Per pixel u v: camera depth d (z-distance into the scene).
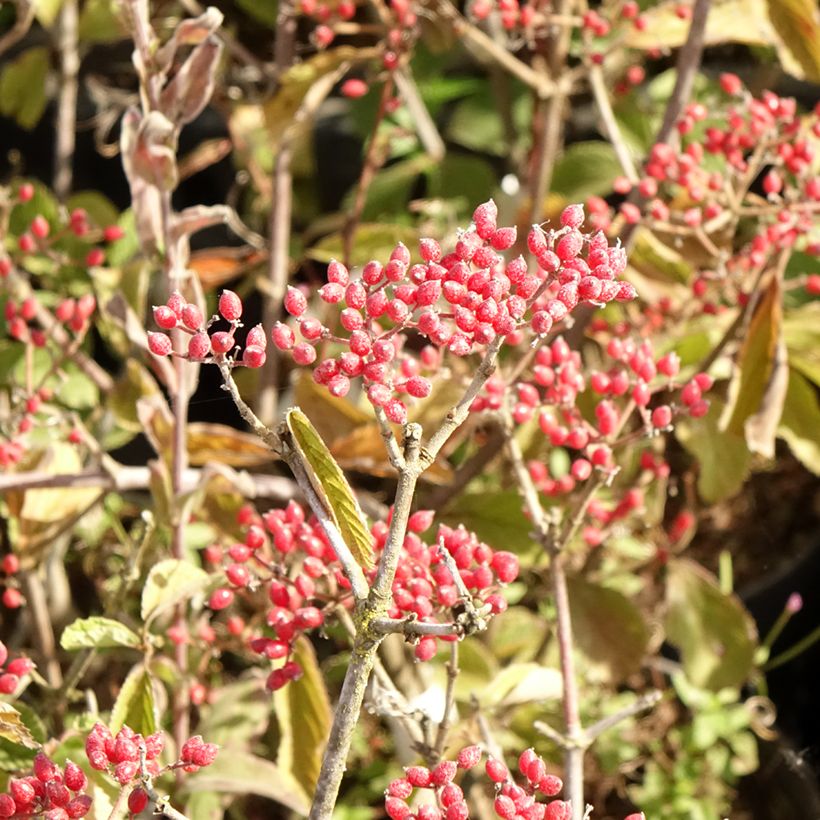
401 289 0.80
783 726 1.54
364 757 1.52
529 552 1.14
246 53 1.40
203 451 1.14
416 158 1.83
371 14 1.79
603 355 1.54
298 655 1.00
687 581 1.27
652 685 1.62
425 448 0.79
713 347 1.25
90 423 1.46
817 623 1.63
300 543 0.94
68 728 1.08
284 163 1.42
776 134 1.15
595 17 1.28
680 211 1.18
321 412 1.11
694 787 1.47
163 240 1.02
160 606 0.94
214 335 0.79
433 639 0.88
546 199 1.41
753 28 1.25
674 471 1.82
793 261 1.67
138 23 0.99
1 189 1.32
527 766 0.83
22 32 1.47
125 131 1.01
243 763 1.10
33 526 1.13
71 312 1.15
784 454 1.89
